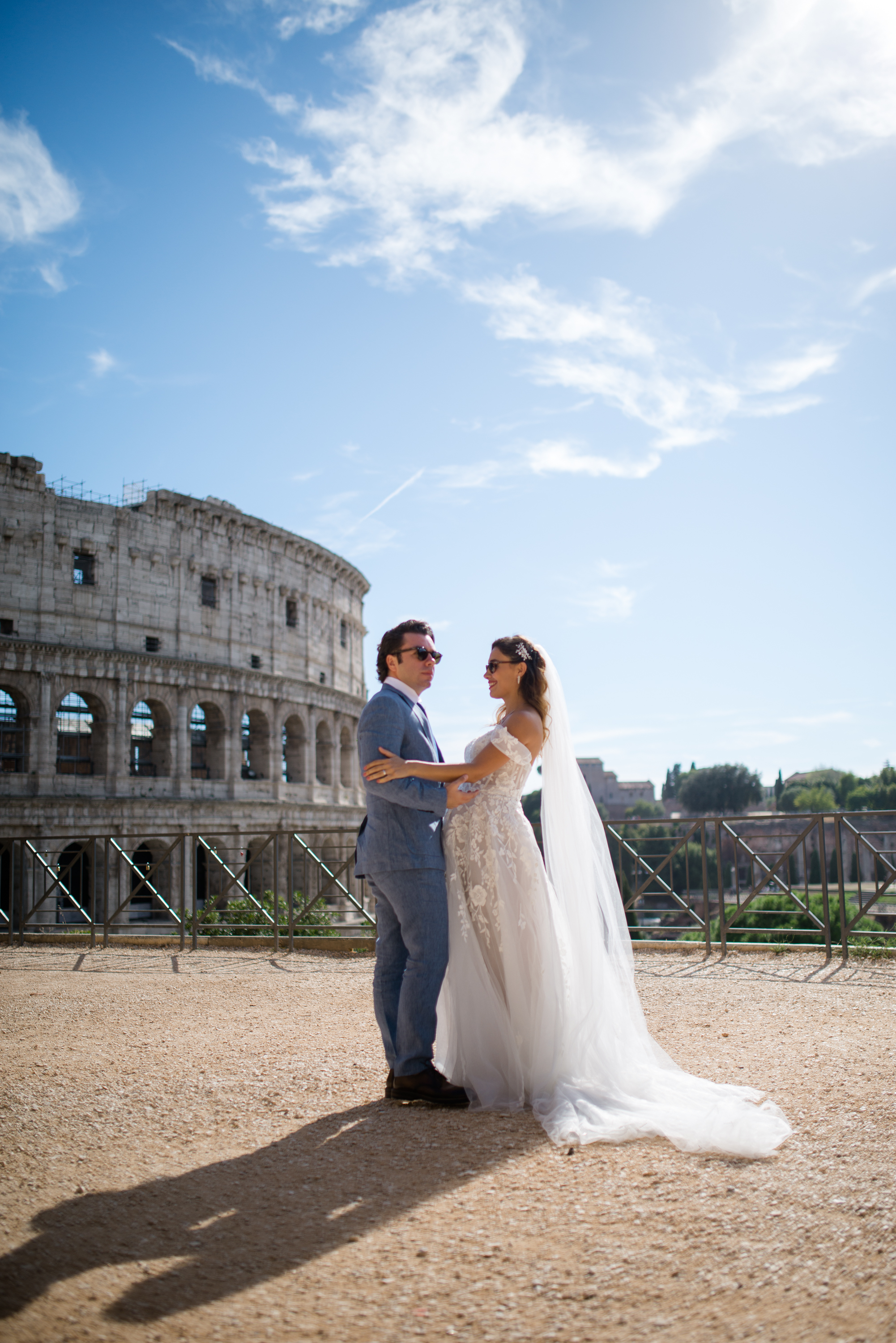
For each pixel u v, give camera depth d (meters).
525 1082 7.54
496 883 7.82
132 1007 13.01
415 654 8.38
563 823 8.24
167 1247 5.04
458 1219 5.25
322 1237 5.10
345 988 14.35
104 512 63.12
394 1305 4.32
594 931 7.93
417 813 7.93
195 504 68.12
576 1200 5.43
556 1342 3.95
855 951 16.42
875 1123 6.52
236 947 21.22
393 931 8.12
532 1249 4.83
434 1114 7.30
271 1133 6.98
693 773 174.12
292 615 77.25
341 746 83.12
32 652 57.72
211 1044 10.20
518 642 8.55
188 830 62.50
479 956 7.82
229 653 69.69
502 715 8.60
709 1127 6.29
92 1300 4.45
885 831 16.23
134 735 70.56
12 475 59.19
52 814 56.72
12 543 59.03
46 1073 9.01
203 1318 4.26
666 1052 9.16
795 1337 3.91
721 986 13.65
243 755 75.19
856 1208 5.09
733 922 17.84
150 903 60.50
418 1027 7.64
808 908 16.73
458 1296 4.38
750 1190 5.43
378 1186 5.81
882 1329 3.94
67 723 68.69
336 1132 6.94
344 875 36.25
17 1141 6.95
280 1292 4.49
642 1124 6.57
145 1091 8.24
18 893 25.95
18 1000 13.89
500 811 8.00
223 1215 5.46
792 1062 8.46
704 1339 3.93
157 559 65.38
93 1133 7.12
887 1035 9.55
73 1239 5.17
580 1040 7.57
